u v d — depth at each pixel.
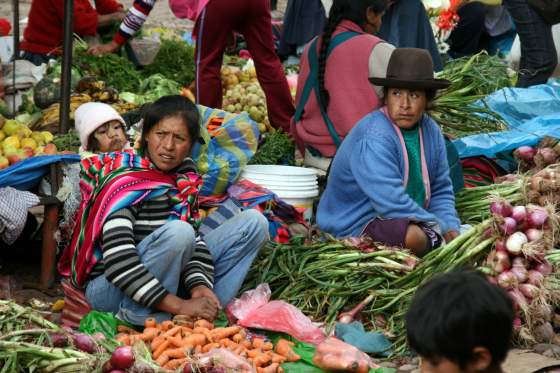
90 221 5.30
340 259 5.93
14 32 10.22
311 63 7.65
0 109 8.49
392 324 5.43
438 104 8.23
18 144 7.08
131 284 5.07
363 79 7.24
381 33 9.33
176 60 10.59
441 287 2.82
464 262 5.63
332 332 5.46
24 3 19.80
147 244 5.18
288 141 8.52
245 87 10.14
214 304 5.23
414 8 9.23
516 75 9.32
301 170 7.43
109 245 5.11
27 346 4.45
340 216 6.49
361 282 5.81
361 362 4.77
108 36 10.66
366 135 6.24
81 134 6.52
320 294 5.77
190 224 5.48
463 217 6.96
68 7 7.19
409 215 6.11
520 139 7.47
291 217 6.99
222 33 8.45
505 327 2.76
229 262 5.61
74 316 5.52
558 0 8.61
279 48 12.07
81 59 9.43
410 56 6.14
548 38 8.87
